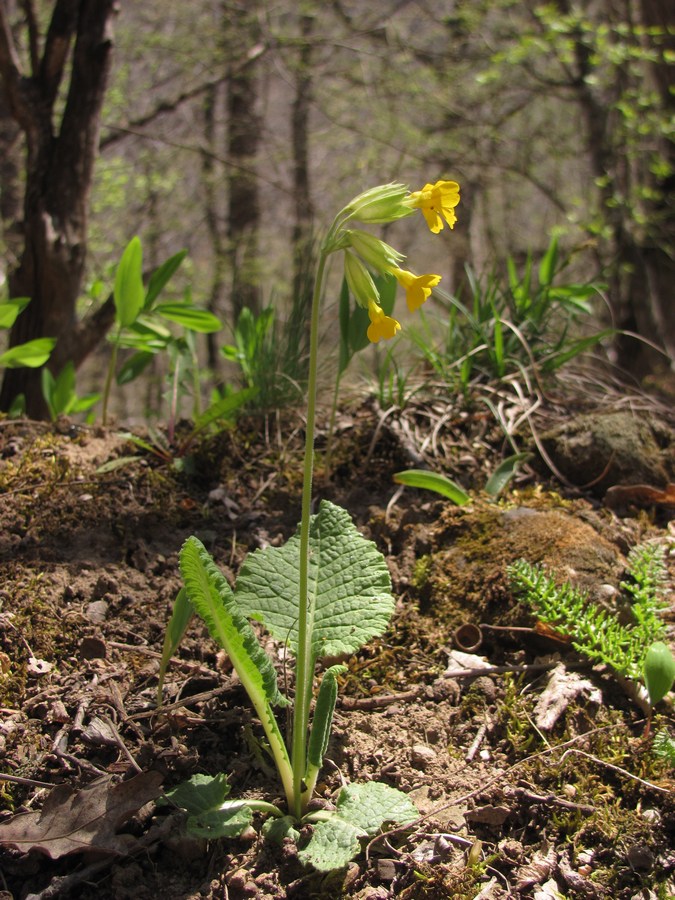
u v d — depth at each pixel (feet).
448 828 0.80
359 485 1.30
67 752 0.85
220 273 4.30
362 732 0.91
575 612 0.96
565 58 3.37
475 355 1.54
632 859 0.78
